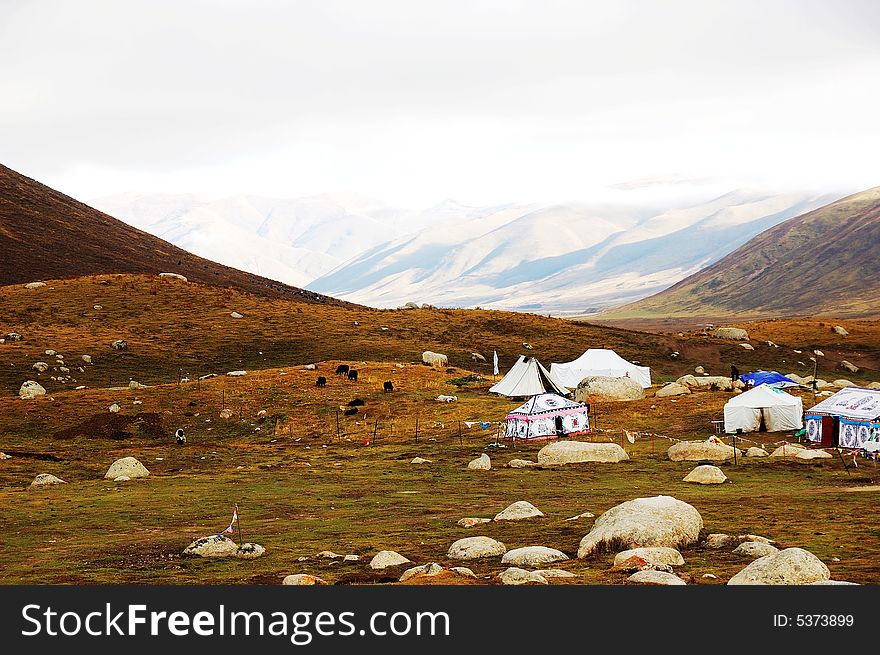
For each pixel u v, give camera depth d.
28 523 42.97
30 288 155.75
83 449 77.06
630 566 25.91
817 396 92.94
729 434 73.88
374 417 88.38
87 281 161.50
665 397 92.25
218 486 56.06
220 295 161.38
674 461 62.50
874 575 25.08
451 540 34.94
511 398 95.31
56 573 30.81
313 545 35.28
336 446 76.69
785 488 49.59
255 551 33.16
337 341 139.88
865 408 66.06
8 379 108.75
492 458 66.56
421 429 82.50
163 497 51.50
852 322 177.25
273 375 106.56
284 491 53.50
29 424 85.88
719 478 52.56
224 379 104.31
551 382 95.00
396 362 130.75
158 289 160.00
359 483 56.41
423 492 51.94
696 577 24.95
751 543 28.36
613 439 73.75
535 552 28.28
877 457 60.97
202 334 138.12
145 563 32.41
